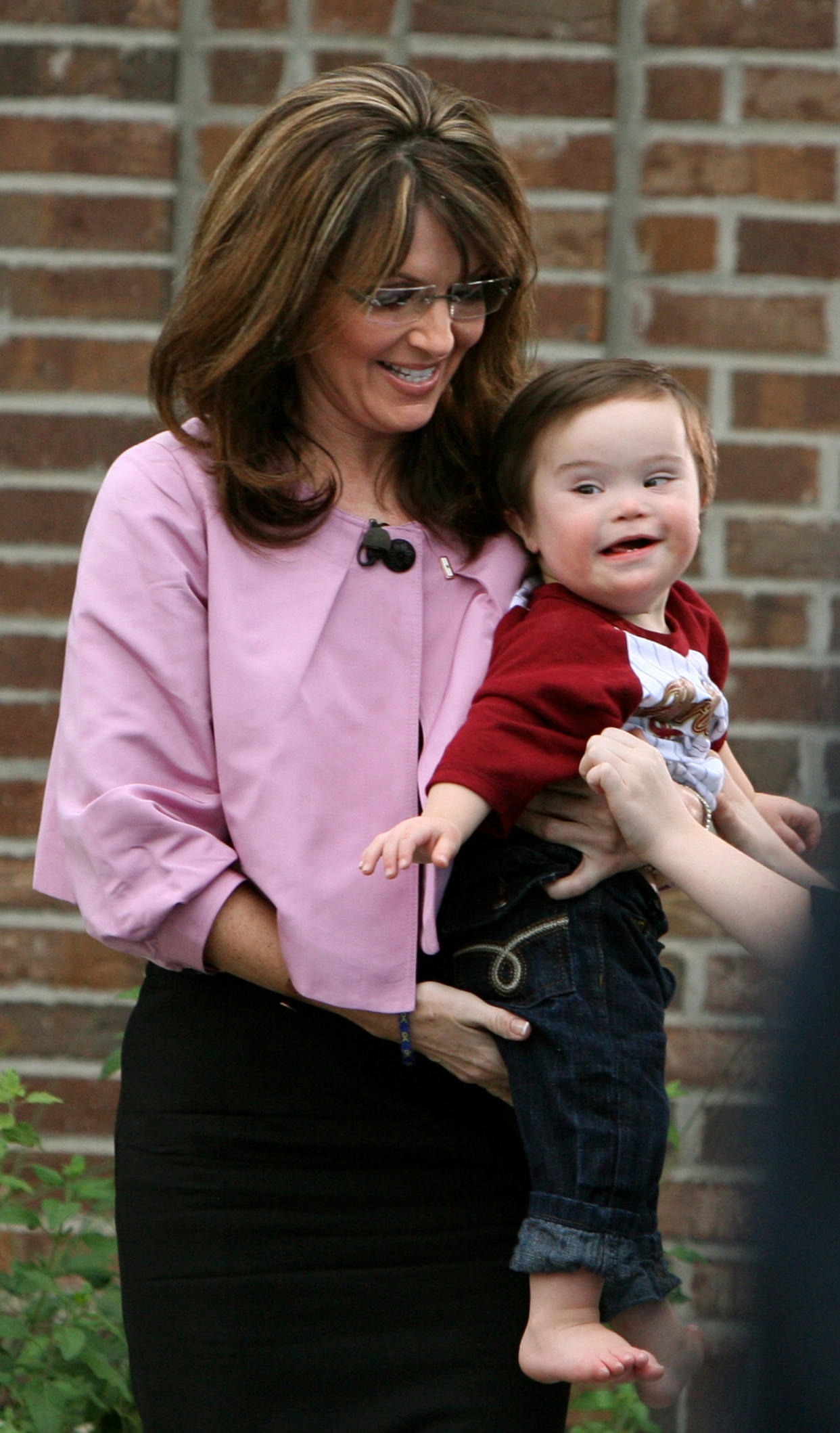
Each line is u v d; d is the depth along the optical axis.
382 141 6.55
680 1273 9.30
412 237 6.47
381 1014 6.66
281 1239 6.85
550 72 10.91
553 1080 6.55
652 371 7.13
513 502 7.25
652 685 6.86
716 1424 3.46
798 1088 3.09
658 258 11.06
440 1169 6.93
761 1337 3.11
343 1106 6.86
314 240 6.48
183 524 6.82
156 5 10.88
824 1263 3.03
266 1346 6.80
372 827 6.70
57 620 11.11
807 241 11.02
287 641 6.72
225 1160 6.87
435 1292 6.87
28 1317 8.66
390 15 10.88
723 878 6.27
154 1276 6.90
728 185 11.01
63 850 6.95
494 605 7.19
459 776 6.52
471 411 7.41
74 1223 10.64
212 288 6.79
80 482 11.09
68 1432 8.59
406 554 7.01
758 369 11.09
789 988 3.16
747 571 11.12
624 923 6.85
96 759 6.59
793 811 7.74
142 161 10.97
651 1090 6.66
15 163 10.98
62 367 11.05
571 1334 6.47
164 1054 7.03
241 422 6.90
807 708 3.19
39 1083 11.15
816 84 10.95
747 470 11.12
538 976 6.66
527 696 6.68
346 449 7.18
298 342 6.73
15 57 10.94
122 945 6.67
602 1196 6.50
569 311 11.05
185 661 6.69
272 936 6.57
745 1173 3.22
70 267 11.03
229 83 10.93
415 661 6.92
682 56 10.95
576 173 10.98
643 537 6.88
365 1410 6.80
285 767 6.57
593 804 6.77
